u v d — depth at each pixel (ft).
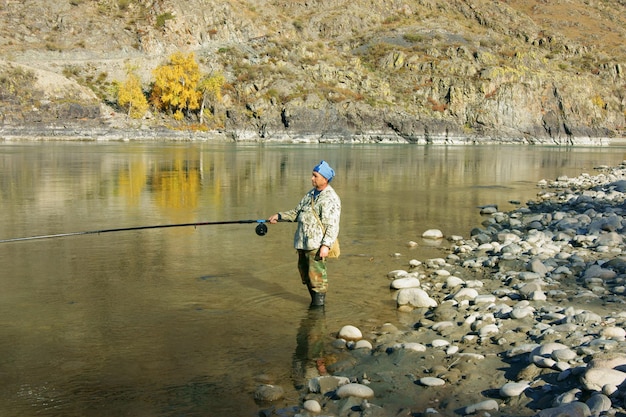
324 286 22.79
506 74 341.41
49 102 222.48
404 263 30.91
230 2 370.53
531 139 331.36
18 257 29.91
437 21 456.45
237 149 177.88
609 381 14.05
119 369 16.52
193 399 14.84
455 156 166.30
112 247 32.81
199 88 281.33
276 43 337.72
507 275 28.02
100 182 68.85
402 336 19.71
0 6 304.71
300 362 17.38
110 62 292.40
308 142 273.13
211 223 25.04
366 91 312.09
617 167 126.52
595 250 34.30
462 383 15.67
